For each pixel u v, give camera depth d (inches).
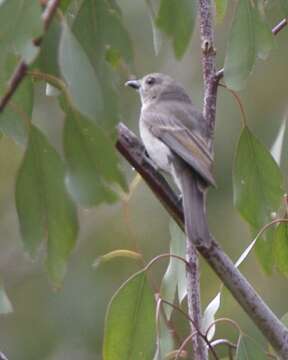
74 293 713.0
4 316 715.4
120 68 364.5
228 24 777.6
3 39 306.8
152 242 717.3
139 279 388.5
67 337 704.4
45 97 741.3
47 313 713.6
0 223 753.6
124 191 315.6
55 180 324.8
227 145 732.0
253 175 415.2
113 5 357.4
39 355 704.4
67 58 311.4
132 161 392.8
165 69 767.7
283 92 768.3
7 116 368.8
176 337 416.5
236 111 742.5
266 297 683.4
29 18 302.2
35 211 326.3
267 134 757.3
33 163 325.4
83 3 349.4
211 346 375.2
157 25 339.0
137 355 389.1
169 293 422.0
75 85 310.7
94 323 705.0
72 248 326.0
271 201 415.2
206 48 422.6
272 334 383.6
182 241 422.9
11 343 706.2
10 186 756.6
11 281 732.0
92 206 315.6
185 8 337.7
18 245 746.8
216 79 423.2
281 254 420.5
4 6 303.6
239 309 607.2
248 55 376.5
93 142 313.6
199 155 444.1
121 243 724.7
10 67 339.0
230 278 382.9
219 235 716.7
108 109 321.1
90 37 350.0
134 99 746.2
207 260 384.5
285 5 408.8
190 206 396.2
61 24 326.3
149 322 387.9
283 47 775.1
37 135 325.7
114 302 388.2
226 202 723.4
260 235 415.8
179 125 486.6
